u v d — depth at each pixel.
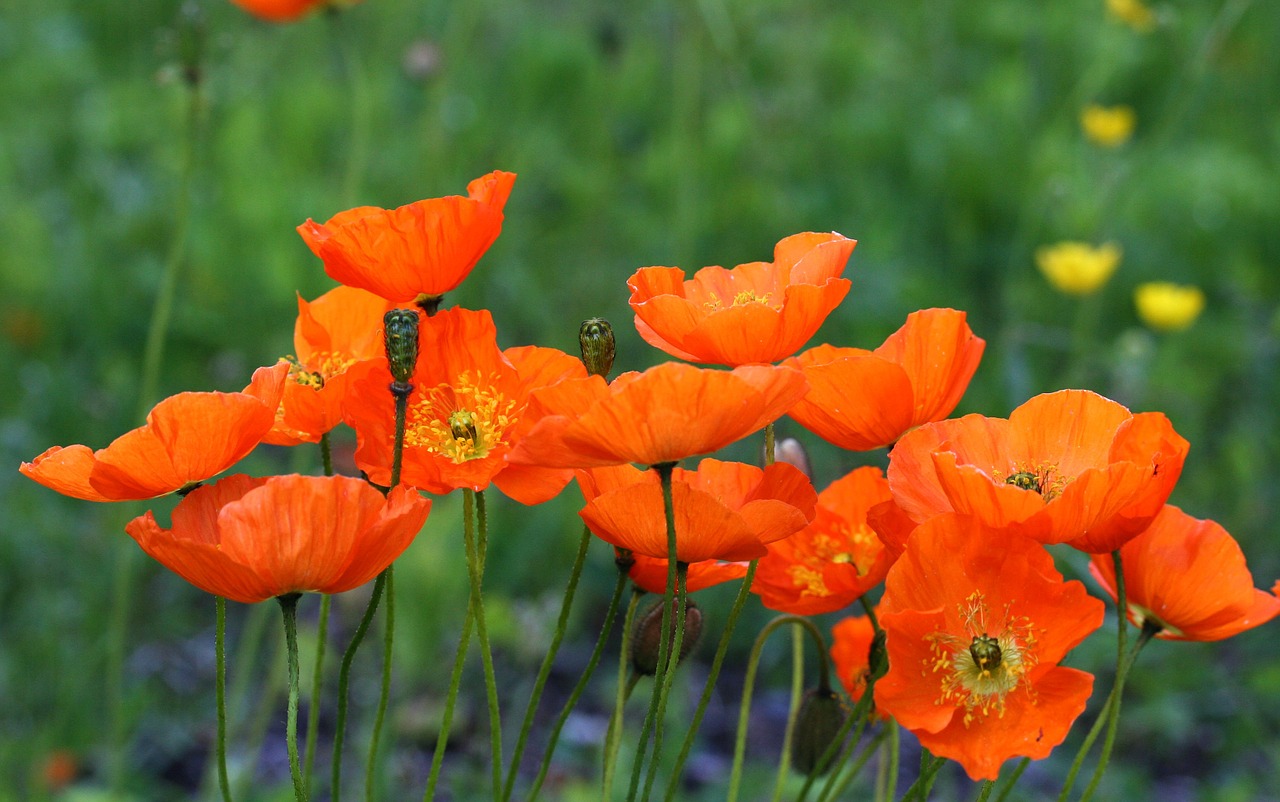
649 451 1.40
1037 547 1.43
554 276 6.25
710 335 1.54
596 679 4.49
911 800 1.51
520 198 6.66
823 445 4.98
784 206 6.31
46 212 6.42
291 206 5.80
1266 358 5.65
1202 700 4.49
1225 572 1.54
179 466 1.49
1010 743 1.42
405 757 3.79
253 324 5.72
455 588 3.99
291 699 1.42
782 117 6.91
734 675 4.71
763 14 6.63
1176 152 7.33
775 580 1.76
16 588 4.62
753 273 1.78
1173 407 5.39
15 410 5.27
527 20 7.77
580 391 1.43
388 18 7.24
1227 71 8.02
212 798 3.71
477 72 7.49
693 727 1.54
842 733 1.65
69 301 5.75
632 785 1.52
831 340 5.76
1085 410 1.55
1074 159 6.76
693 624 1.74
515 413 1.58
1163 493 1.42
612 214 6.53
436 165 5.93
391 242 1.58
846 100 7.51
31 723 4.18
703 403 1.36
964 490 1.44
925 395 1.65
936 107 7.25
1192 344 5.94
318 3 4.16
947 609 1.45
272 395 1.52
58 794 3.87
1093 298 5.79
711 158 6.34
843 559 1.78
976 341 1.68
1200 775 4.30
